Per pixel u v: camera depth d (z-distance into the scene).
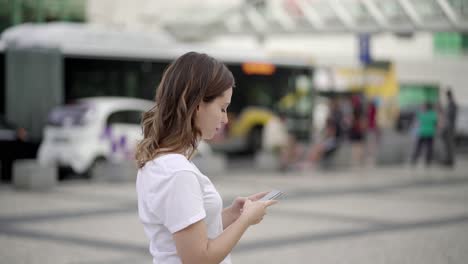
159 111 3.13
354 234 10.84
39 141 21.03
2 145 19.73
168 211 2.99
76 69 21.81
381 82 37.88
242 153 27.95
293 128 27.98
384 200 14.97
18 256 9.26
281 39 41.34
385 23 26.50
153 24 33.22
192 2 34.16
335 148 23.11
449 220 12.27
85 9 31.58
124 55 22.81
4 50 21.39
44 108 21.22
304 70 28.38
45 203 14.30
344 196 15.62
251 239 10.41
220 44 37.44
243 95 26.69
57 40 21.50
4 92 21.31
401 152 24.69
